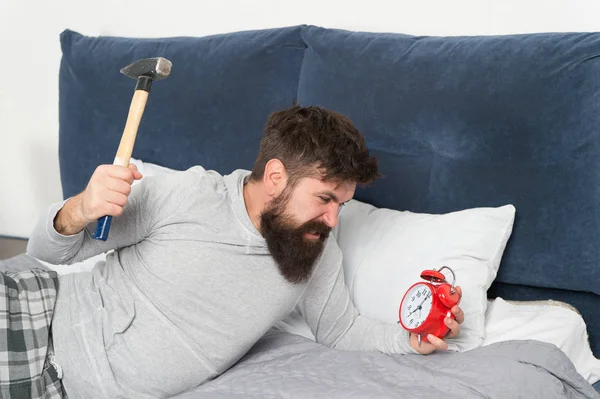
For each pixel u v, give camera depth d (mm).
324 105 1976
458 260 1622
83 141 2453
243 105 2129
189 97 2215
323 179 1379
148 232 1500
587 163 1618
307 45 2039
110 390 1429
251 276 1486
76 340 1461
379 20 2064
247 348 1534
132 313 1462
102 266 1574
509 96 1691
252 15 2285
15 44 2754
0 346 1389
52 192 2832
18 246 2859
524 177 1683
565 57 1635
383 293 1658
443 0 1956
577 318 1598
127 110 2350
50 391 1431
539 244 1675
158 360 1444
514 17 1864
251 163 2143
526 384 1345
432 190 1813
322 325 1617
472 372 1362
